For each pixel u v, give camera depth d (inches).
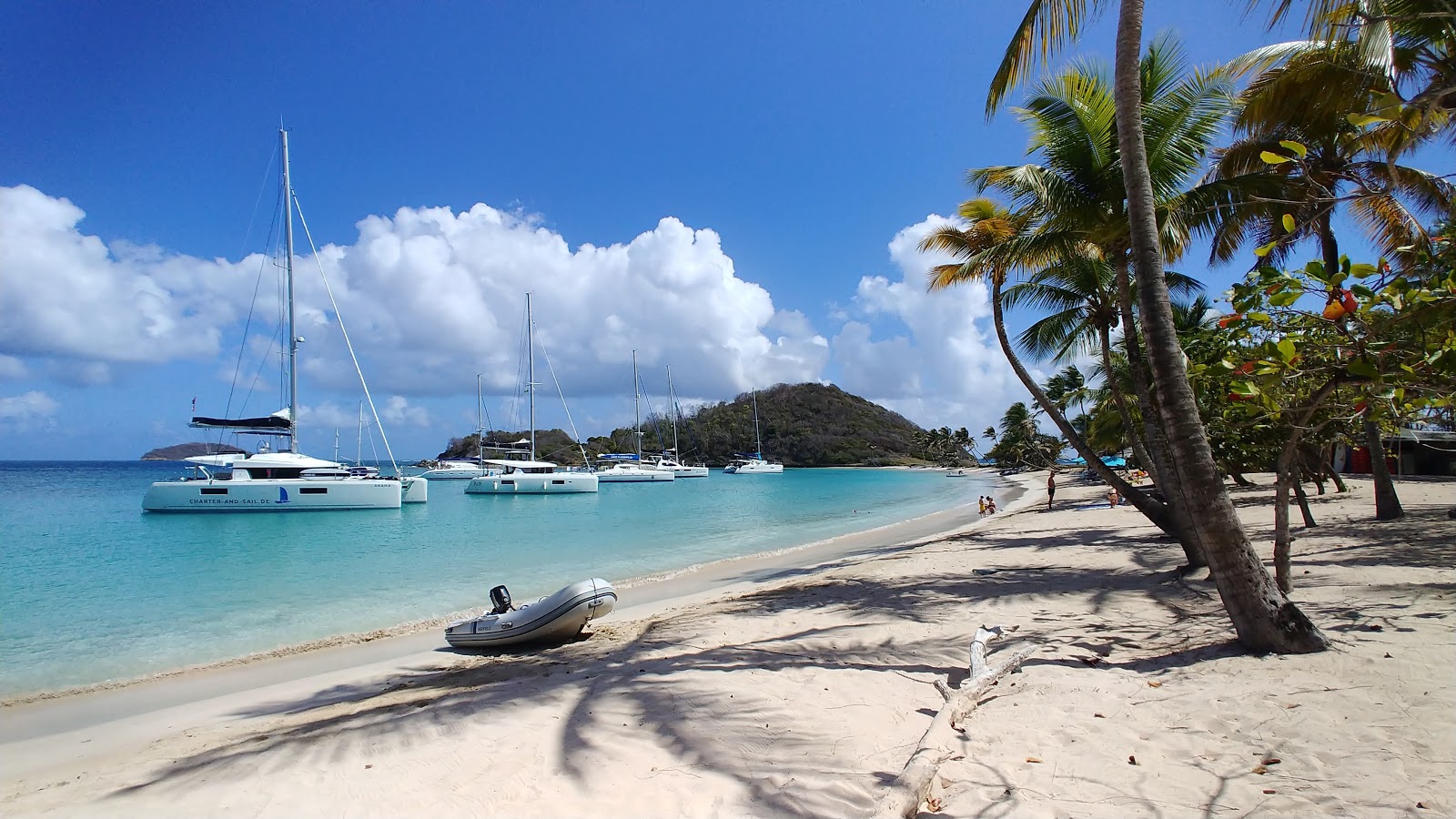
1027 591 422.6
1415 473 1253.7
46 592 652.1
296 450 1514.5
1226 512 240.5
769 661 298.5
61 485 2615.7
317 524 1326.3
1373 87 398.0
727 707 233.9
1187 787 151.3
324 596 625.9
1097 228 445.7
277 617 542.3
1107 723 192.5
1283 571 268.5
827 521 1350.9
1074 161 447.5
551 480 2183.8
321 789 190.1
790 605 449.1
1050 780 160.9
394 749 217.5
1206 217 442.3
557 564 815.1
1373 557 396.2
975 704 216.5
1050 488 1263.5
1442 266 184.2
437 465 3659.0
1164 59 434.9
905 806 146.1
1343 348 189.5
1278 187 423.8
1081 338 668.7
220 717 306.8
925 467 5428.2
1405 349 183.0
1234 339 204.7
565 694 264.8
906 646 313.9
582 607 399.9
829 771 179.8
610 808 166.1
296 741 235.6
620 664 312.5
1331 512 663.8
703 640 358.9
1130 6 244.5
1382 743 159.8
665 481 3112.7
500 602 436.1
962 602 406.9
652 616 470.0
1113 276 554.6
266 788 193.8
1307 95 432.8
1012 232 565.3
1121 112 244.7
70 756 264.1
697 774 182.5
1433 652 216.7
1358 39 345.7
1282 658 225.8
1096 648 280.7
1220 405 433.1
